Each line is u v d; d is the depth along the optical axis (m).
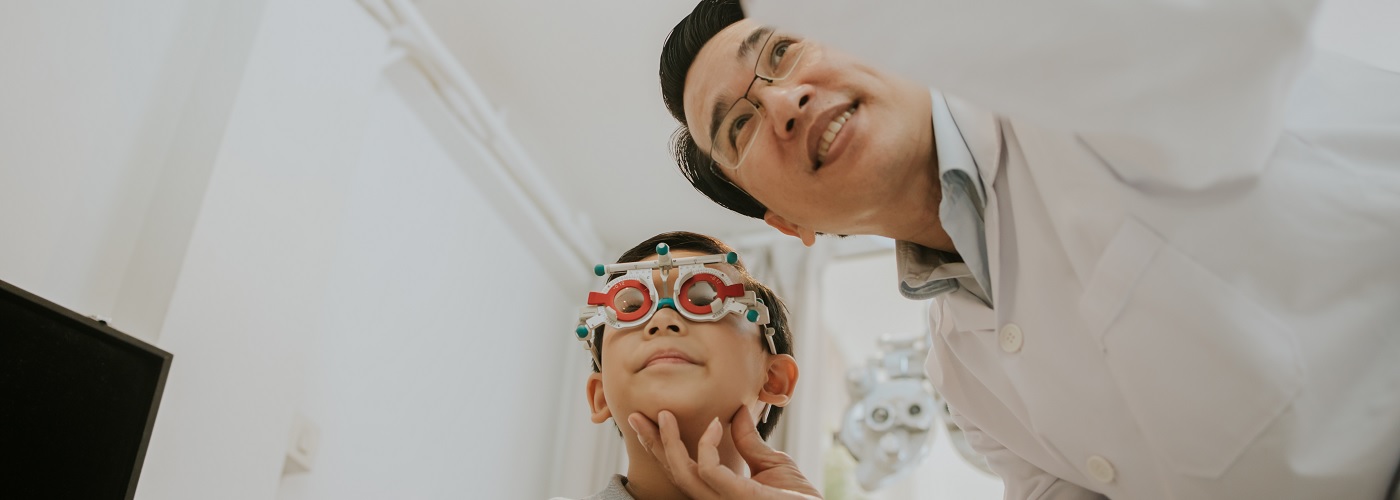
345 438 2.35
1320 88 1.09
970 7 0.76
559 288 3.57
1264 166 0.98
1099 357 1.09
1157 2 0.78
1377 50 1.82
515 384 3.17
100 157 1.80
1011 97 0.81
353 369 2.42
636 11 2.75
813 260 3.51
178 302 1.79
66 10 1.76
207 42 2.07
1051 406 1.14
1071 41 0.78
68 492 1.46
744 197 1.51
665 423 1.16
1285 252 0.97
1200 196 1.00
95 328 1.55
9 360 1.40
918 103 1.20
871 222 1.26
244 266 1.96
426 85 2.73
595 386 1.40
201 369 1.82
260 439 1.94
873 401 3.03
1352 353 0.96
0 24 1.63
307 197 2.16
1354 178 0.99
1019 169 1.14
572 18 2.79
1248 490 1.01
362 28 2.47
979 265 1.18
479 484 2.89
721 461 1.23
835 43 0.77
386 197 2.63
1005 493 1.43
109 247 1.79
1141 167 0.99
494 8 2.77
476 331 3.00
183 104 1.99
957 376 1.35
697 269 1.28
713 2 1.38
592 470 3.30
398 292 2.64
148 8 1.95
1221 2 0.80
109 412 1.55
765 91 1.21
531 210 3.26
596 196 3.46
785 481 1.15
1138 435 1.10
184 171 1.92
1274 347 0.96
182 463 1.76
